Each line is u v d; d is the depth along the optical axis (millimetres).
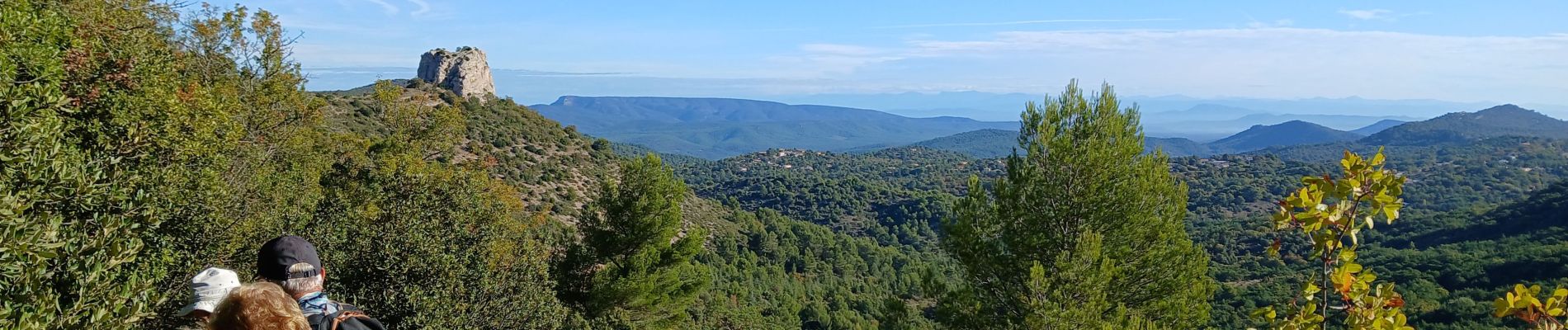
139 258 8812
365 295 11898
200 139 12906
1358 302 4320
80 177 7582
